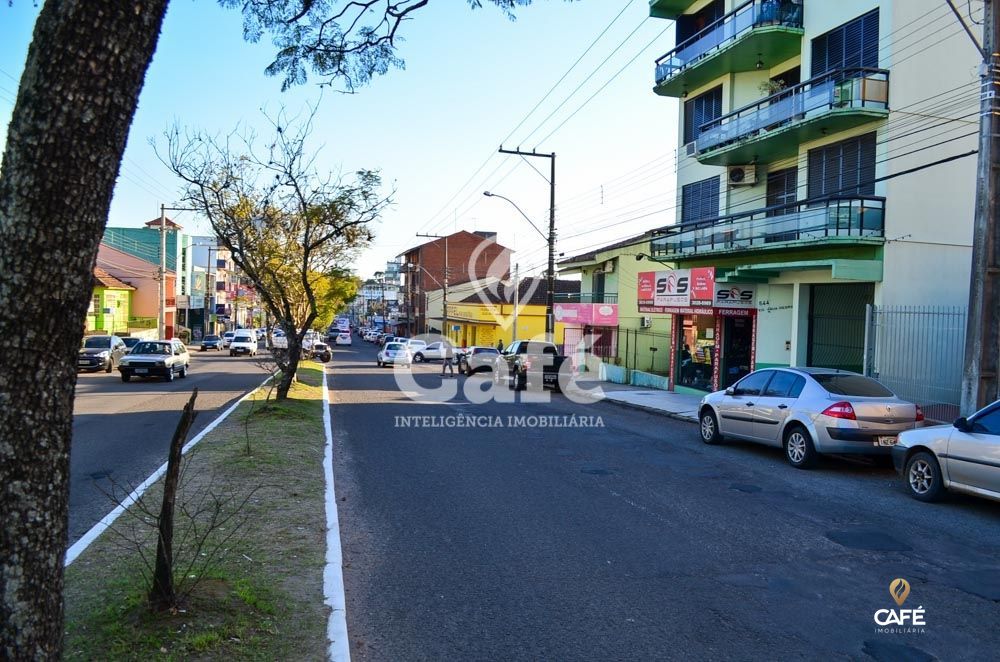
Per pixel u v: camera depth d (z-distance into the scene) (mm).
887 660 4383
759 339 21125
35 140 2598
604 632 4766
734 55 21625
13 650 2562
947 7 16172
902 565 6254
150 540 6145
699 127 23750
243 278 19984
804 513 8164
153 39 2859
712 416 13484
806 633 4773
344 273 21156
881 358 16062
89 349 32062
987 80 10609
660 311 24719
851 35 18297
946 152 16594
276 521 6996
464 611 5121
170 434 13062
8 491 2572
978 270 10672
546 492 9156
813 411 10883
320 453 11312
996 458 7836
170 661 3812
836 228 17141
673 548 6727
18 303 2566
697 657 4398
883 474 10719
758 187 22234
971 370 10711
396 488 9297
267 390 21812
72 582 5047
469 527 7426
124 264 52281
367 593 5477
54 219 2607
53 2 2646
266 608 4637
